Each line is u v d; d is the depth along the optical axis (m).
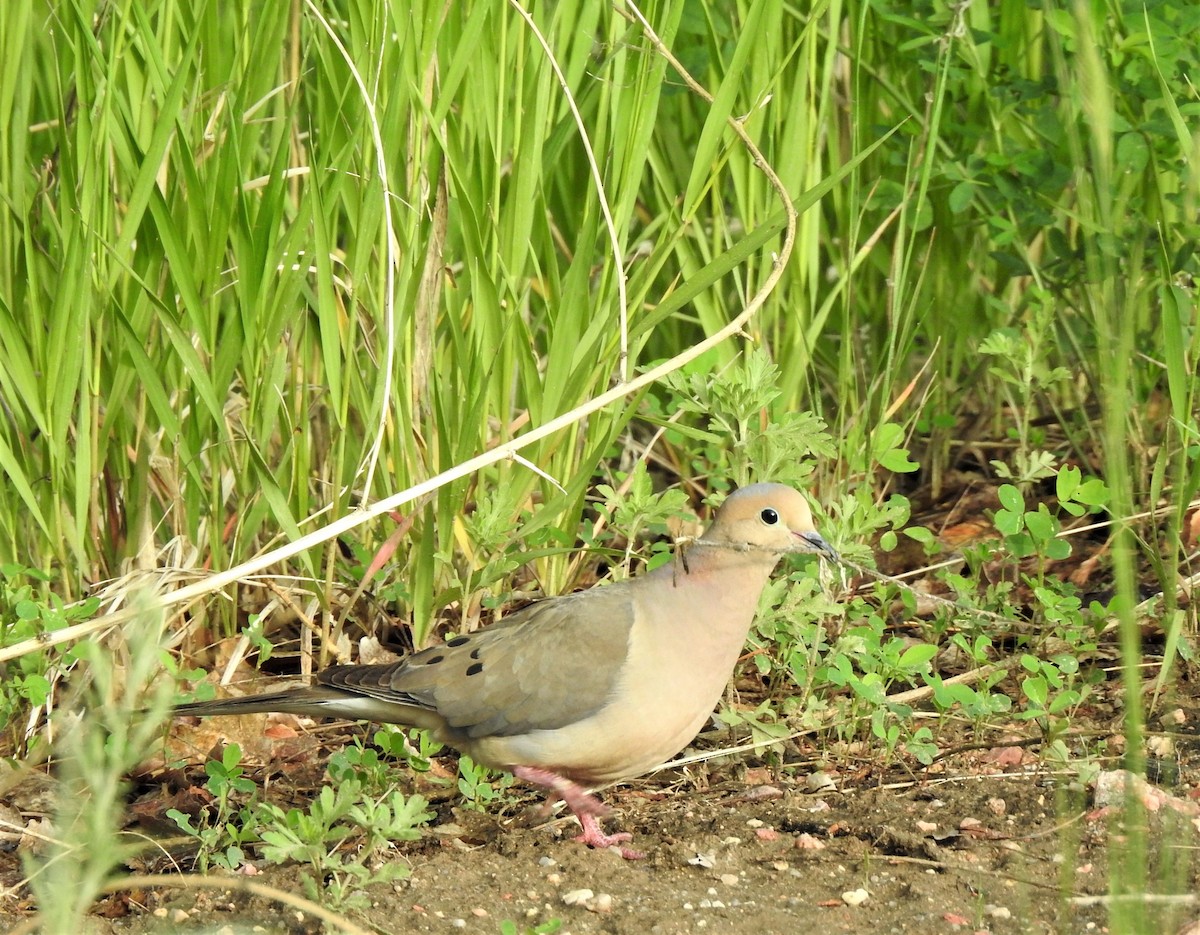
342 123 10.54
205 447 11.05
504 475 11.08
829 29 12.39
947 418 13.20
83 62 9.79
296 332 11.09
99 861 5.96
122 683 10.23
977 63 12.77
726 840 8.62
